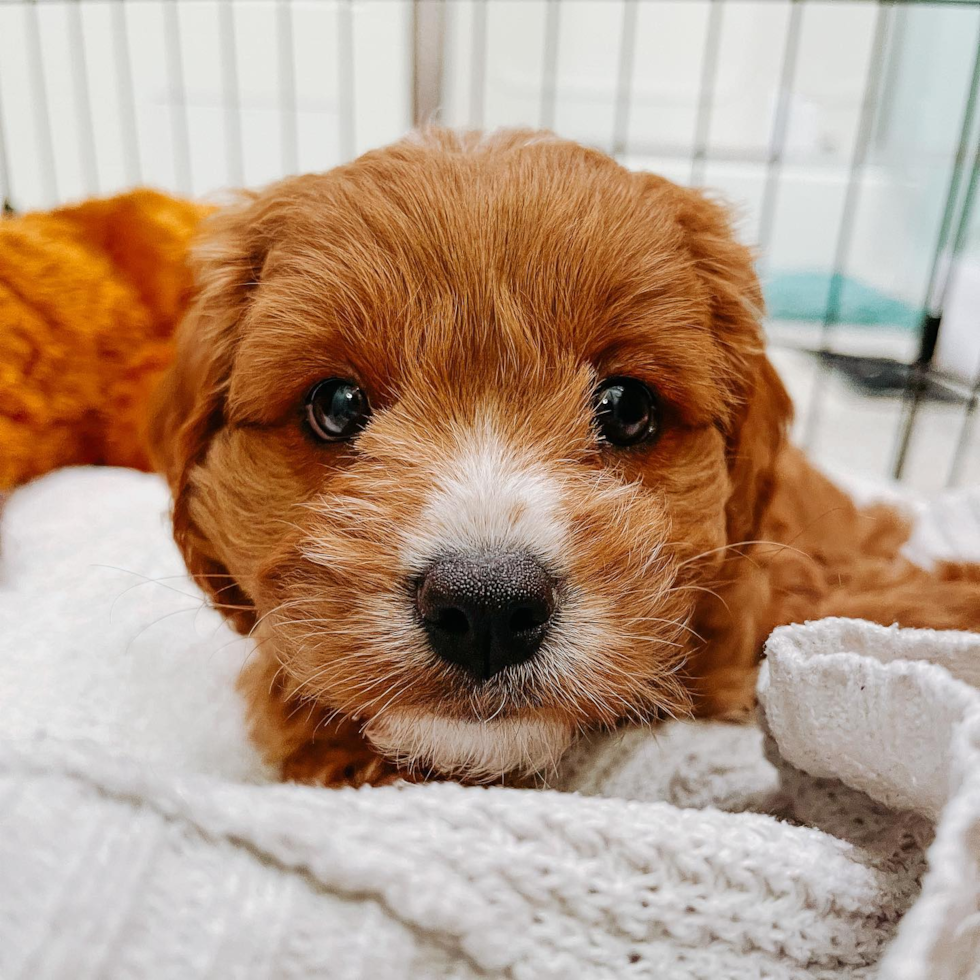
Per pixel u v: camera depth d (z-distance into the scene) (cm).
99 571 23
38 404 28
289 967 11
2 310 27
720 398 18
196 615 22
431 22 51
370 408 17
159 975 11
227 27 57
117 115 59
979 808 10
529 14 63
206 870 12
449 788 13
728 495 19
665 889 12
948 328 44
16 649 20
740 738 17
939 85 64
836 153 69
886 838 14
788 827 14
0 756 13
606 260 16
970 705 12
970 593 21
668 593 16
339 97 59
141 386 31
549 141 19
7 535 25
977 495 26
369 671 15
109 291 30
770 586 21
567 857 12
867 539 25
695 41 65
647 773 16
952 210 46
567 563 15
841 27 66
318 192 17
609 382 17
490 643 14
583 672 15
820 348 54
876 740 13
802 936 13
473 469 15
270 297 17
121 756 13
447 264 16
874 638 14
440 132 19
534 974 12
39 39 54
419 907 11
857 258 70
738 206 21
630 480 17
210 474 19
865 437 46
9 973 11
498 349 16
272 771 18
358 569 15
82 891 11
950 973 10
